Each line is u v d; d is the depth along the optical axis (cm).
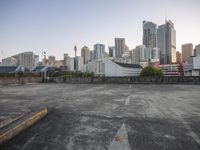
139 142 267
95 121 380
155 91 991
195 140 274
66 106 554
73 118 407
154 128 331
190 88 1161
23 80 1959
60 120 391
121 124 357
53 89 1209
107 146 255
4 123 337
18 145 264
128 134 300
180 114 441
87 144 262
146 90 1055
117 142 268
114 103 607
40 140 280
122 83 1859
